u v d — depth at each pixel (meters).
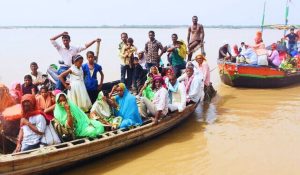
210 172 6.76
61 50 8.94
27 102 6.21
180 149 7.85
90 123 6.95
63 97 6.66
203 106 11.45
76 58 7.77
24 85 8.38
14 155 5.73
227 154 7.57
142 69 10.90
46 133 6.39
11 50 28.50
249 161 7.20
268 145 8.01
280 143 8.11
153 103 8.20
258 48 13.69
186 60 12.89
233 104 11.61
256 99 12.23
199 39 12.71
